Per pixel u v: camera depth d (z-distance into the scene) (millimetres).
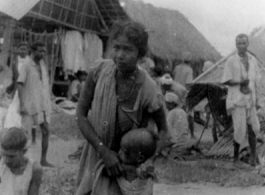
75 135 8867
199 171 6480
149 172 3211
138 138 3170
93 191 3252
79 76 15172
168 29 17469
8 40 12984
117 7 15242
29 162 3613
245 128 7230
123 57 3135
